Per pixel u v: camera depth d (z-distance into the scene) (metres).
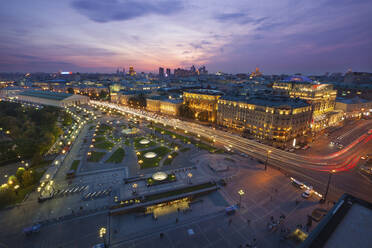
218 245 63.09
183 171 107.88
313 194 88.44
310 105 169.88
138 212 78.06
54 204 80.38
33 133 151.88
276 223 71.69
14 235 65.56
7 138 148.38
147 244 63.12
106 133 174.00
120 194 86.94
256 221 73.12
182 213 77.38
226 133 176.88
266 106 159.38
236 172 107.38
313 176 104.19
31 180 91.31
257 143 151.62
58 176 101.44
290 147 143.50
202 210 79.19
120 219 73.62
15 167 110.69
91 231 67.69
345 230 33.22
